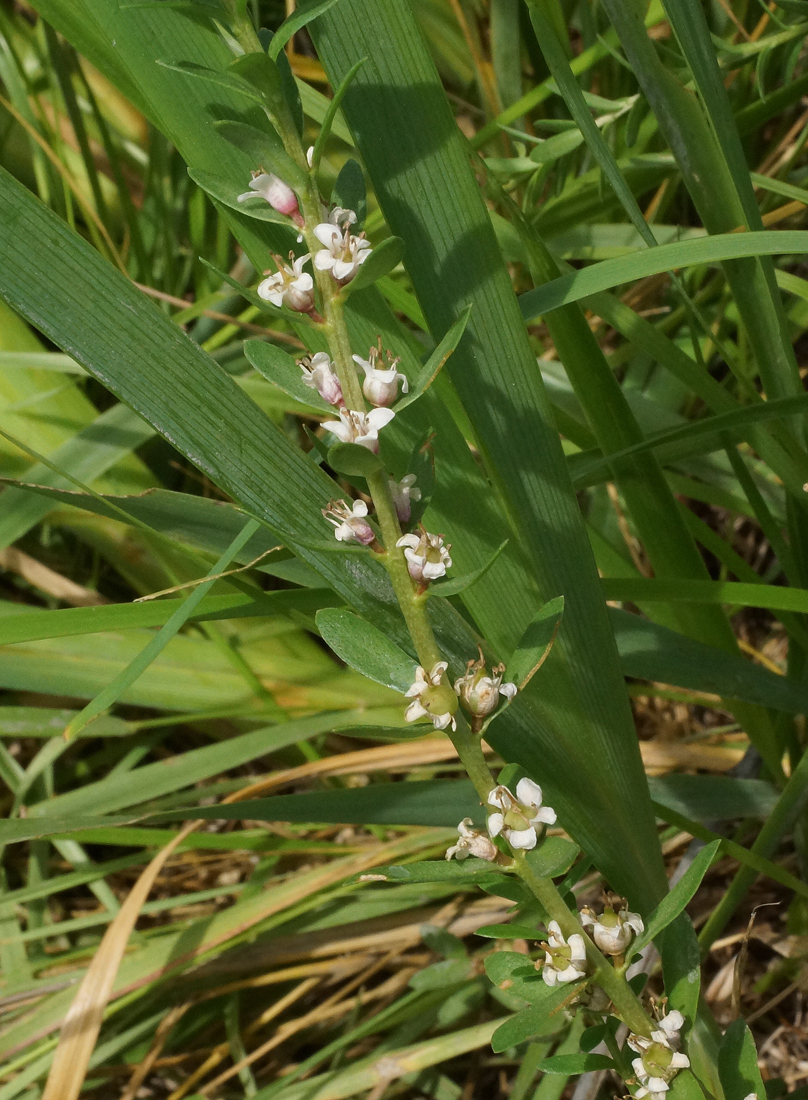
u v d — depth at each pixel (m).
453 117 0.15
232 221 0.16
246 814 0.19
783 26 0.20
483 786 0.13
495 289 0.16
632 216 0.17
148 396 0.15
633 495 0.20
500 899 0.24
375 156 0.15
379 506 0.13
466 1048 0.20
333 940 0.23
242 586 0.18
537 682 0.17
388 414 0.12
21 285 0.14
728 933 0.24
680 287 0.19
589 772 0.17
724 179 0.18
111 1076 0.23
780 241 0.16
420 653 0.13
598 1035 0.15
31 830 0.19
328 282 0.12
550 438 0.16
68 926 0.24
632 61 0.17
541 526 0.17
